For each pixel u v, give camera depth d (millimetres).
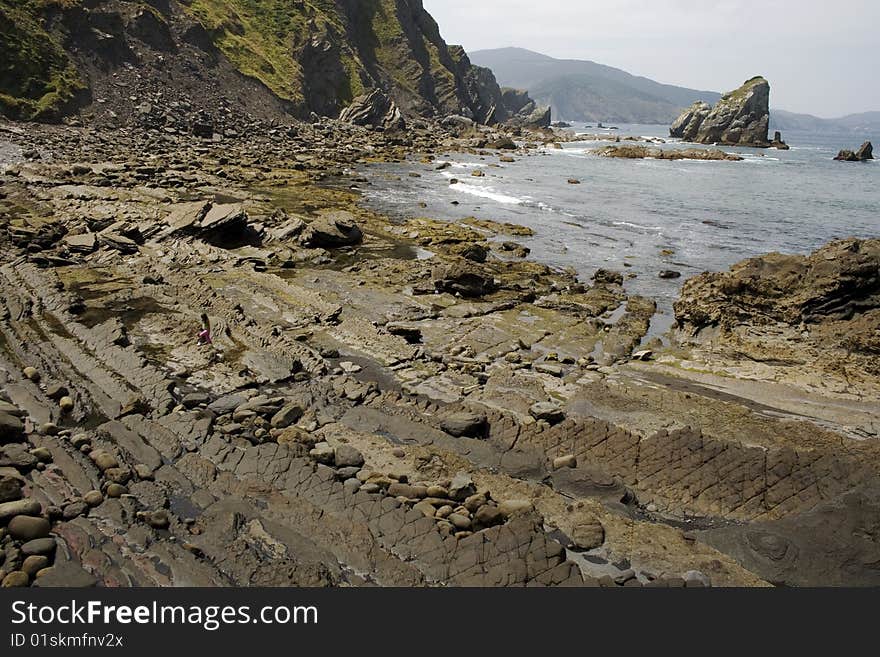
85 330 20000
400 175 62781
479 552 11164
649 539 11875
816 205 51062
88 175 45656
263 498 12500
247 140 75625
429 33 160125
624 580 10781
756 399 17656
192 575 10406
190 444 14273
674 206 49688
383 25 140875
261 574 10555
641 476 13875
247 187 50281
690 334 22500
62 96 67375
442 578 10703
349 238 34688
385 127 104562
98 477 12719
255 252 31328
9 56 65438
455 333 22656
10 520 10828
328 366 19062
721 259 33906
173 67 84125
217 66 91500
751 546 11586
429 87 143250
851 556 11219
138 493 12422
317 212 42469
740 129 134000
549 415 16016
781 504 12797
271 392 17250
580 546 11688
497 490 13141
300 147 75375
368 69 129375
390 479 13328
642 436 15359
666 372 19562
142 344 19797
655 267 32625
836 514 12016
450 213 44781
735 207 49594
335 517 11977
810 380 18453
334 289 26969
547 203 49812
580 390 17812
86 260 28141
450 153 88812
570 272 31422
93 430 14562
